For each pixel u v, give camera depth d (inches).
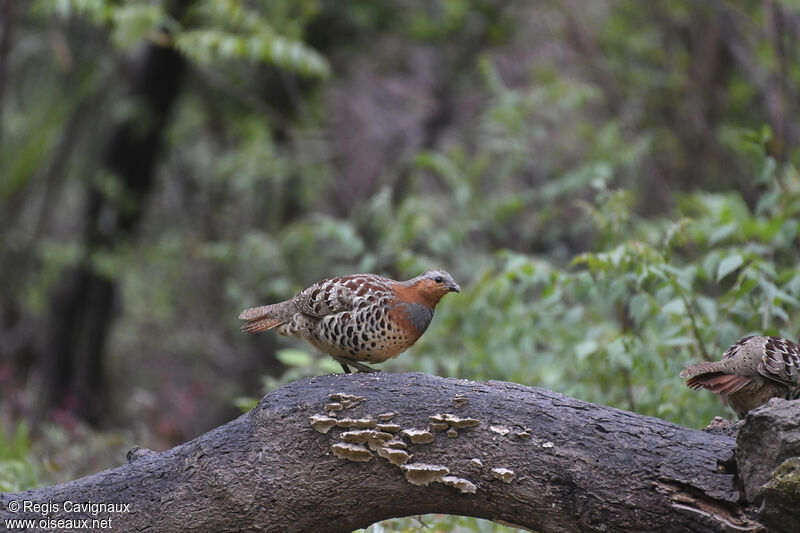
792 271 297.3
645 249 292.0
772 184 346.9
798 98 599.5
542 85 639.1
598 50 682.8
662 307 293.9
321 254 577.0
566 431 187.3
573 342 362.3
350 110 802.2
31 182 716.7
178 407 667.4
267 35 476.7
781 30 532.4
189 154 813.2
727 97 694.5
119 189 637.9
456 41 719.1
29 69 693.3
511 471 186.1
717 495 174.1
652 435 184.5
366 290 214.5
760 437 167.0
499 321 361.1
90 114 706.8
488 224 525.7
